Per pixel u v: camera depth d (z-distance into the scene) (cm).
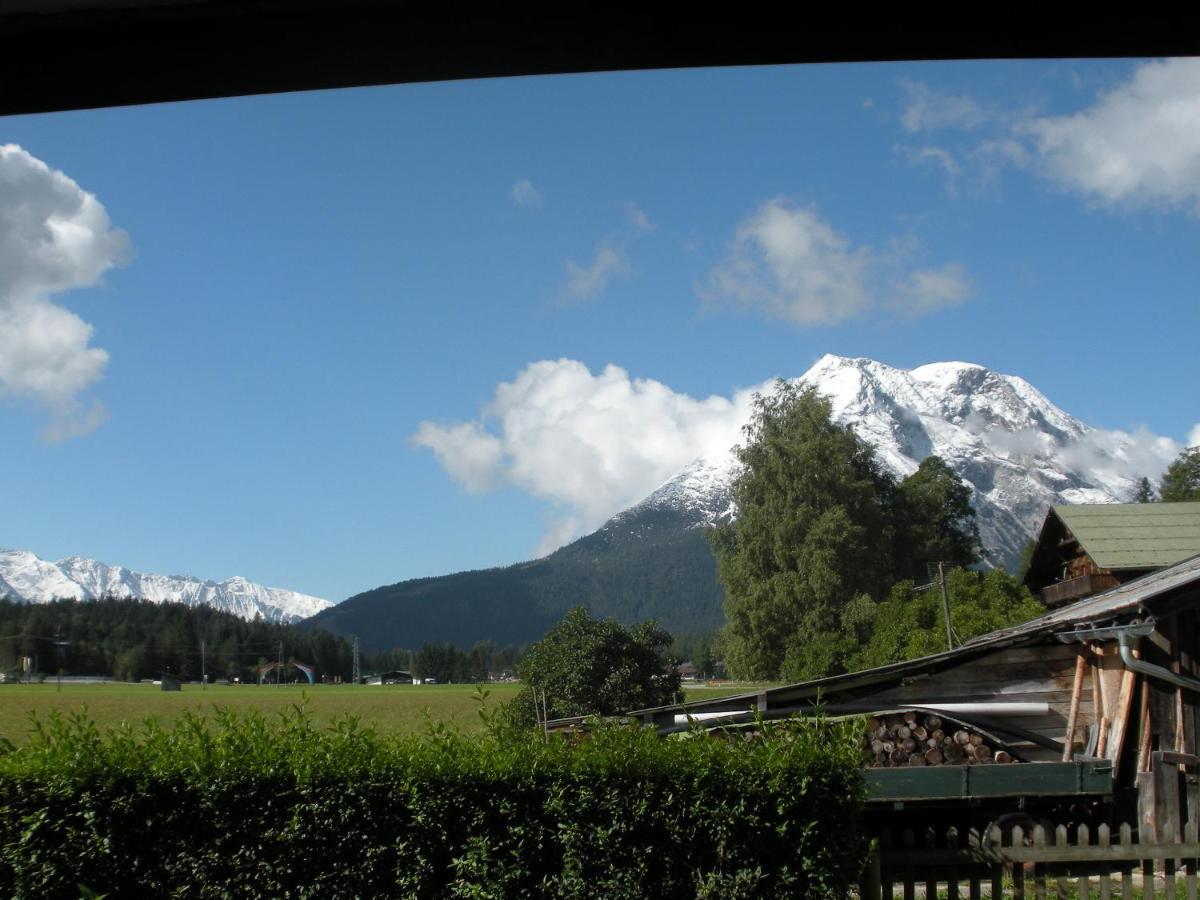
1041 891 1078
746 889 919
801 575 6475
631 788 927
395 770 923
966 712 1684
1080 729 1666
